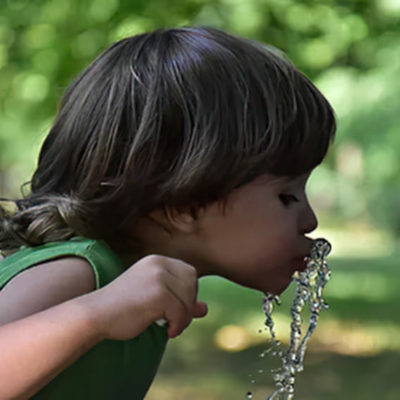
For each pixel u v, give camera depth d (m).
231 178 3.79
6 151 24.72
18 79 22.02
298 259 3.97
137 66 3.96
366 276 38.56
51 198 3.95
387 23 22.14
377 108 25.06
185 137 3.79
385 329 24.33
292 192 3.97
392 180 29.72
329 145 4.10
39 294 3.44
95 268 3.56
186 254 3.91
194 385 16.94
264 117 3.85
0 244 4.11
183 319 3.29
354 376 18.06
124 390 3.80
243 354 20.39
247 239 3.86
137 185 3.81
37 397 3.52
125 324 3.16
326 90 22.22
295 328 4.04
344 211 65.06
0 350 3.06
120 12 20.83
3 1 22.09
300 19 21.11
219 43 4.02
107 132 3.88
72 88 4.17
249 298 31.83
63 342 3.08
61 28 21.53
